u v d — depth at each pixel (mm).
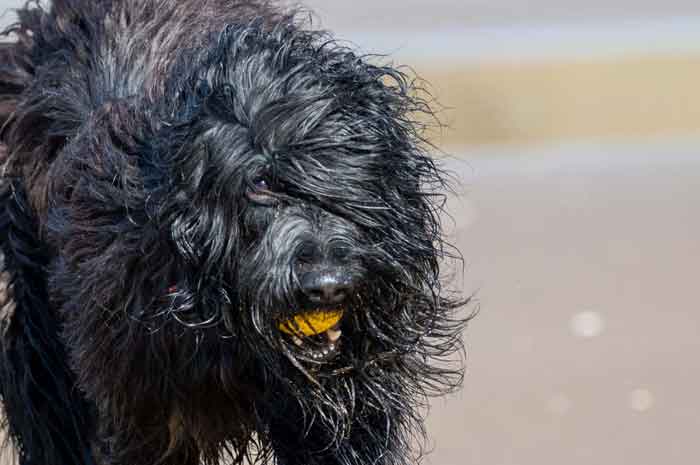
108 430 9023
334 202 7660
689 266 16672
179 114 8023
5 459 10742
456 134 23312
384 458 8609
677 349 14266
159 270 7914
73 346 8617
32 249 9414
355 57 8266
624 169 21328
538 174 21078
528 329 14773
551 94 24906
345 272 7562
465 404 13203
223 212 7664
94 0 9867
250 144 7637
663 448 12406
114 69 9172
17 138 9469
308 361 7910
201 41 8906
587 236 17844
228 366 8055
